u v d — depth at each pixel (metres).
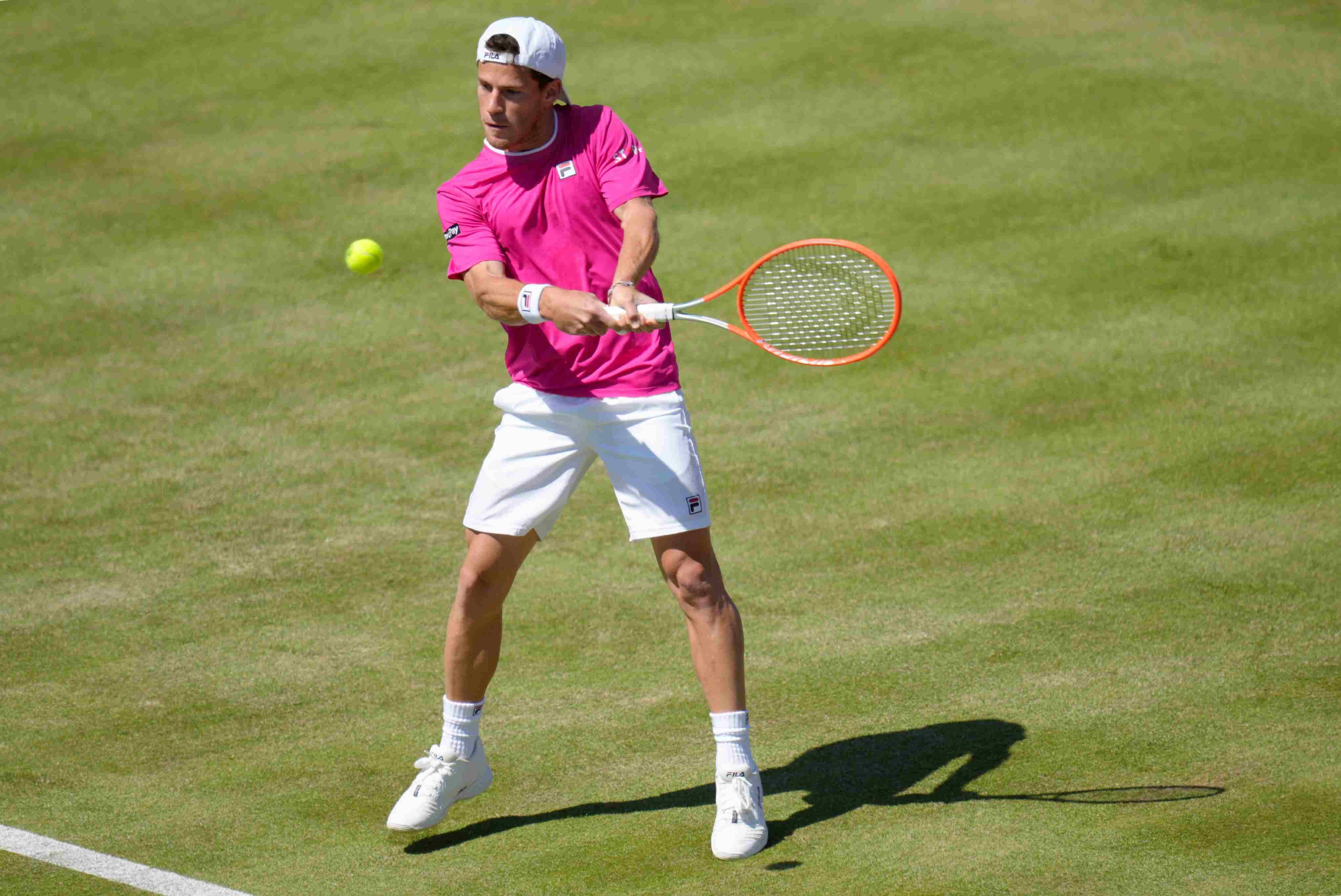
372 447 29.80
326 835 17.00
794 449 29.08
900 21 54.31
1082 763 17.92
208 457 29.42
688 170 43.78
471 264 16.56
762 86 49.47
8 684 21.06
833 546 25.05
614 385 16.39
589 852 16.41
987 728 19.00
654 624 22.64
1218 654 20.67
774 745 18.94
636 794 17.78
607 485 28.22
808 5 56.31
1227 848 15.75
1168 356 32.31
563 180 16.30
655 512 16.44
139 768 18.69
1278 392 30.28
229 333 35.59
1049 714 19.27
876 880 15.47
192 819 17.38
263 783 18.27
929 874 15.52
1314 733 18.30
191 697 20.66
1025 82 48.84
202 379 33.19
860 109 47.50
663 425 16.44
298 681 21.11
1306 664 20.22
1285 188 40.91
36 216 42.53
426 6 58.09
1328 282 35.38
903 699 19.95
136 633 22.69
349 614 23.27
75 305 37.16
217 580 24.47
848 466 28.23
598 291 16.80
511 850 16.55
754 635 22.14
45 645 22.28
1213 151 43.47
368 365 33.81
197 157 46.22
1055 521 25.52
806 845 16.34
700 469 16.69
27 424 30.95
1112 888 15.05
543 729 19.56
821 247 18.28
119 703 20.48
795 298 18.61
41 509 27.19
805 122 46.72
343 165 45.28
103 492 27.89
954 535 25.19
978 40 52.38
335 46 54.53
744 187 42.59
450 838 16.92
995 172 42.88
